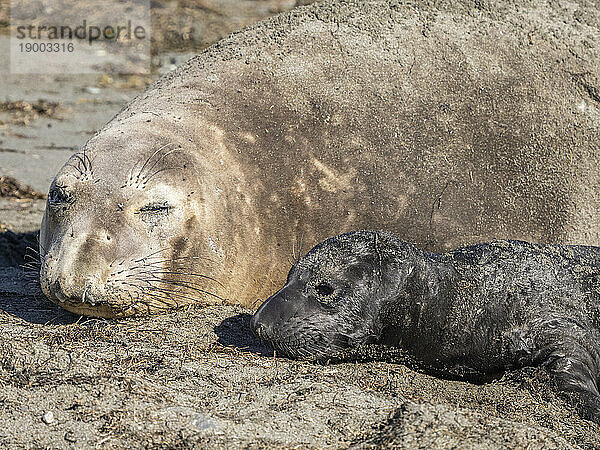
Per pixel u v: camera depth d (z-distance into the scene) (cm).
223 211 2181
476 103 2450
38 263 2423
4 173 3738
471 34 2550
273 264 2269
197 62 2572
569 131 2483
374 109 2392
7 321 1972
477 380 1917
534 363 1845
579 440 1562
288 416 1517
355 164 2328
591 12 2667
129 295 1998
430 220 2345
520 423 1546
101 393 1561
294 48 2483
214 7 6544
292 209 2273
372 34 2522
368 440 1458
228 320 2055
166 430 1469
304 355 1809
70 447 1438
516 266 1939
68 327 1916
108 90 5253
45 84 5278
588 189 2473
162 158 2136
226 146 2259
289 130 2325
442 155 2386
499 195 2403
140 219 2056
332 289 1811
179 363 1703
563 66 2534
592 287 1936
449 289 1883
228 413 1520
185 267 2123
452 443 1434
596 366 1844
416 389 1752
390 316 1839
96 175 2075
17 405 1534
